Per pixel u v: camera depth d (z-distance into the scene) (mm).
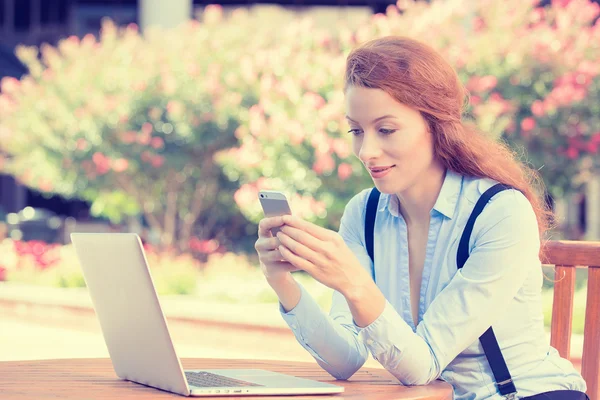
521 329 2846
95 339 10391
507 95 14086
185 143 16375
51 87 16859
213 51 16531
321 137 13750
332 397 2334
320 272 2486
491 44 14211
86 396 2322
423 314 2920
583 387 2910
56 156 16609
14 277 15172
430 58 2758
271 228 2541
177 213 18062
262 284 13367
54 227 20578
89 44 17391
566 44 14141
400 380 2648
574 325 9305
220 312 10406
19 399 2273
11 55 23656
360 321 2568
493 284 2732
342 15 21812
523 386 2803
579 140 14141
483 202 2816
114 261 2396
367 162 2760
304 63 14672
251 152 14523
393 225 3035
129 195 17172
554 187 14617
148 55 16703
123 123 16281
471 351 2846
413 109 2725
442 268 2867
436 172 2906
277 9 21984
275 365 3068
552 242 3158
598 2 17969
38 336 10656
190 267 14469
